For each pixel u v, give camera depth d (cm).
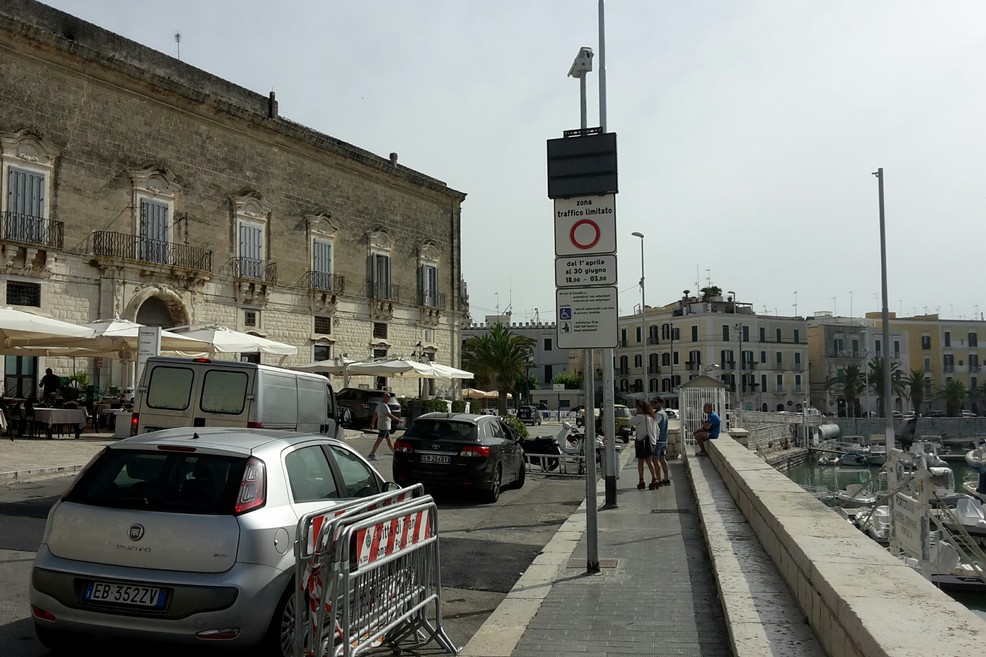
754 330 9150
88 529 521
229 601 498
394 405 3409
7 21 2686
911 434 4850
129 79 3139
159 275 3206
